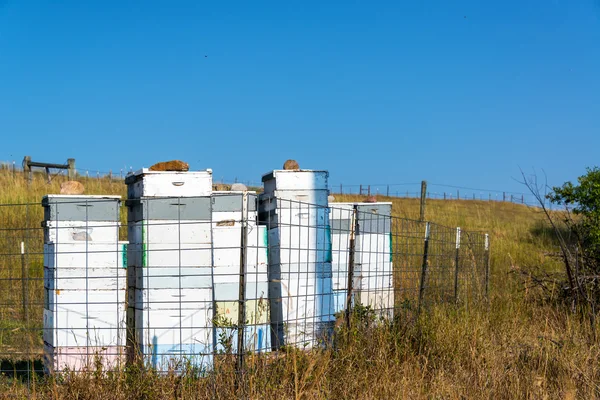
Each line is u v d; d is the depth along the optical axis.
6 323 9.86
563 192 12.65
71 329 6.48
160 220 6.58
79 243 6.51
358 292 8.63
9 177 22.97
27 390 6.06
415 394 6.20
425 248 9.48
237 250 7.09
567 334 8.38
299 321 7.61
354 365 6.84
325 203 8.04
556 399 6.31
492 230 22.55
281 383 6.04
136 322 6.75
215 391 5.88
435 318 8.32
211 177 6.79
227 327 6.18
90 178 25.09
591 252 11.44
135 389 5.89
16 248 13.92
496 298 11.16
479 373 6.66
